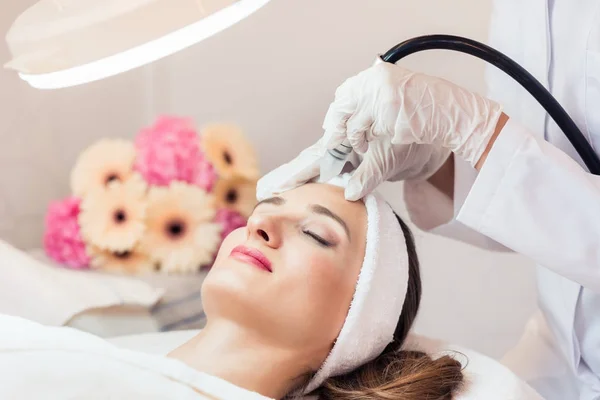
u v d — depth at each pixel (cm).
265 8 191
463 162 142
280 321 117
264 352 119
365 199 128
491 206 113
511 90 138
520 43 134
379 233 123
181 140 180
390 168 128
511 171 111
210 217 179
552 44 128
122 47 85
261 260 119
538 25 128
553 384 148
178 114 207
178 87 206
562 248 110
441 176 150
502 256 182
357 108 112
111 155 180
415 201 153
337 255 120
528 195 111
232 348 119
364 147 121
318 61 189
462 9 174
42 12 92
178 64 204
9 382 94
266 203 129
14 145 194
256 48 195
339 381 126
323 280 117
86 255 175
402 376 121
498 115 113
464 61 176
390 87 108
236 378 117
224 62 199
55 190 204
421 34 178
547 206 110
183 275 177
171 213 177
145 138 182
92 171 179
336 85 189
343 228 122
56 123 201
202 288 122
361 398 119
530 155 110
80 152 206
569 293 132
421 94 111
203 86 203
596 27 120
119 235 173
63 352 101
